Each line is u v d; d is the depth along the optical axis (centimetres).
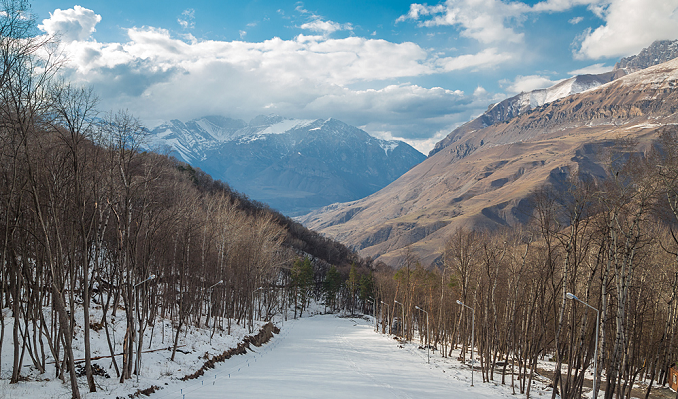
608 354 4397
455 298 7006
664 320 4797
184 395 2939
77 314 3834
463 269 5778
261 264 7694
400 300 10612
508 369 5431
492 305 5366
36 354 2628
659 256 4156
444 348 7225
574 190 3556
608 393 2905
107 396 2481
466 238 6272
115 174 3000
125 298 2944
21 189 2288
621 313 2973
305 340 8131
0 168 2341
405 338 8812
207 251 5866
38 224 2538
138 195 3275
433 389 4006
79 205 2492
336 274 14575
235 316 7744
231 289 7225
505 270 5944
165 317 5581
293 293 13438
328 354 6197
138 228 3178
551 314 5412
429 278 8431
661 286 4212
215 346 4916
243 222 7850
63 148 2672
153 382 3044
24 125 2167
